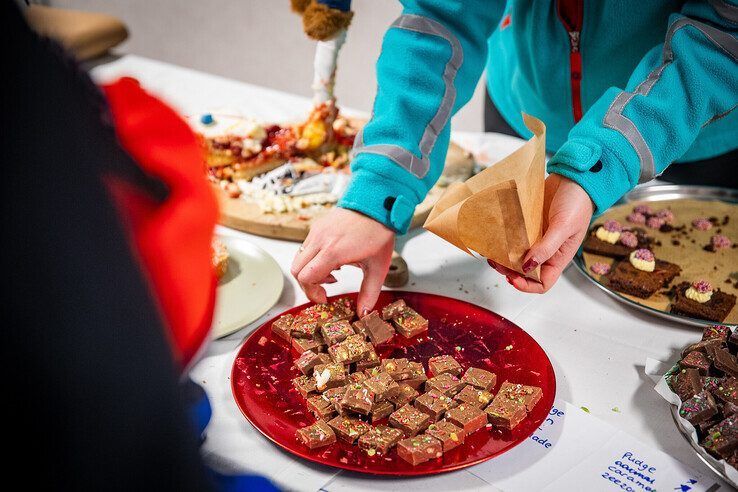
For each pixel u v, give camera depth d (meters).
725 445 1.07
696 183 1.96
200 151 0.76
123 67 2.48
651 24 1.61
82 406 0.50
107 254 0.51
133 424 0.53
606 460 1.13
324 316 1.39
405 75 1.48
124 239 0.53
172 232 0.67
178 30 4.83
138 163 0.66
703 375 1.23
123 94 0.74
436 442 1.09
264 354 1.33
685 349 1.31
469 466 1.11
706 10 1.38
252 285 1.53
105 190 0.52
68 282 0.49
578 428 1.19
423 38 1.50
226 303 1.47
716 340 1.28
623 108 1.33
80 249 0.49
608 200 1.28
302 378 1.25
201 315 0.69
